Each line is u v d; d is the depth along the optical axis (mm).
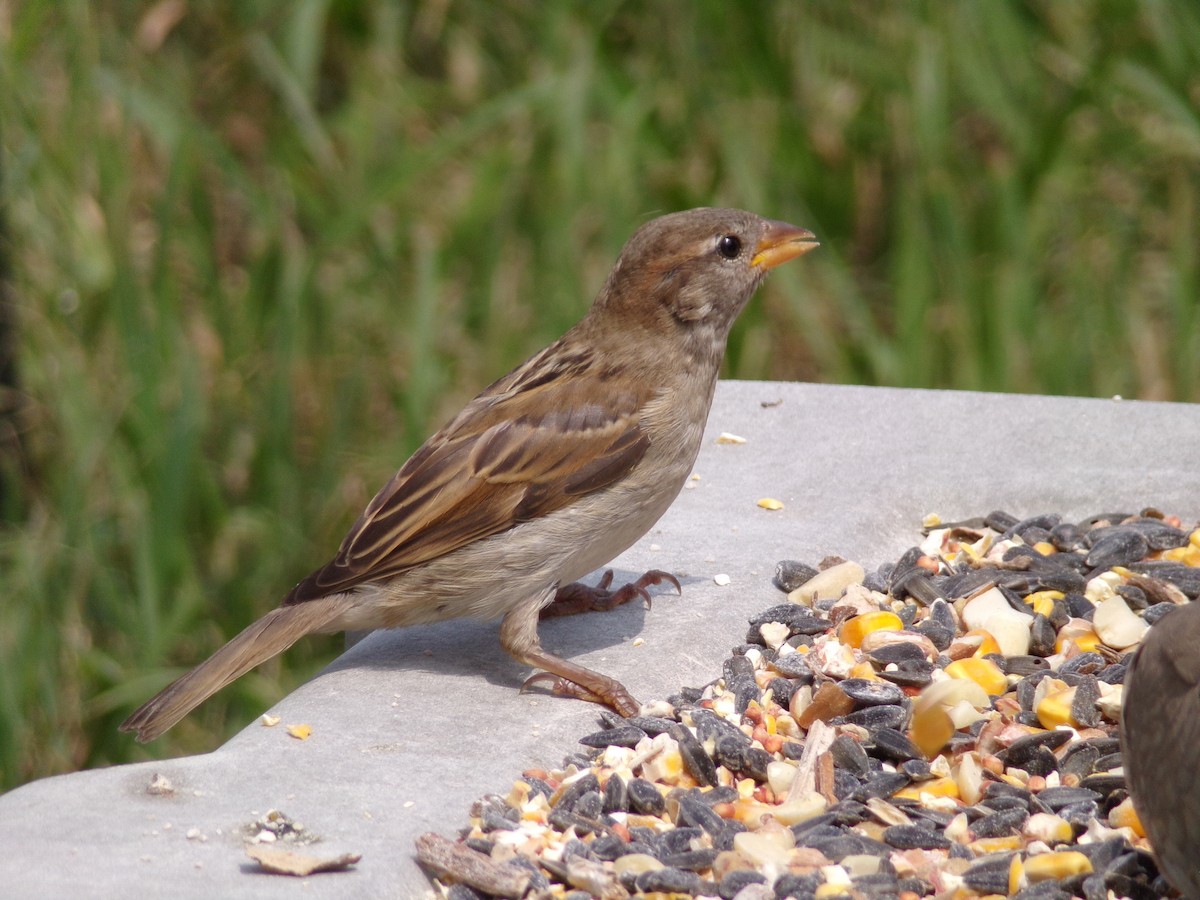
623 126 13422
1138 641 7102
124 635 11148
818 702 6629
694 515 8508
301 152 13844
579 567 7027
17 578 11070
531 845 5512
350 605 6926
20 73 12102
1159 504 8562
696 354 7320
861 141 14023
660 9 14234
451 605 6926
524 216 13516
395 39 14461
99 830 5281
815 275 13523
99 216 12258
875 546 8328
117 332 11742
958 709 6477
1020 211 13367
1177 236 13656
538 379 7223
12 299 11820
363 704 6531
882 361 12969
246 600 11750
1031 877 5426
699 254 7234
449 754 6105
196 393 11570
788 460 9055
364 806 5602
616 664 6980
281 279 12750
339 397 12539
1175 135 13953
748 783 6227
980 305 13086
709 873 5574
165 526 11227
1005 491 8680
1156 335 13719
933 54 13695
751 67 14039
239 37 13805
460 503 6836
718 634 7293
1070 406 9305
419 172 12805
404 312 13086
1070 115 13820
